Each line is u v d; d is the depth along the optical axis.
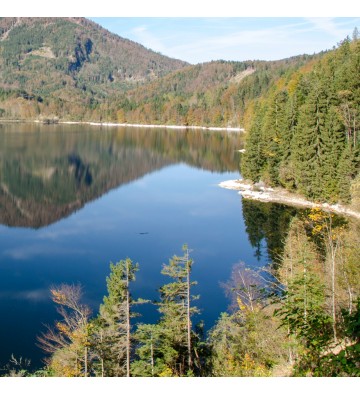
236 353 24.72
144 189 91.88
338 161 61.78
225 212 68.00
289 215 62.31
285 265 30.73
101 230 61.72
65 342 31.84
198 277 42.94
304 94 76.75
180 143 172.75
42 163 123.19
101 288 42.22
